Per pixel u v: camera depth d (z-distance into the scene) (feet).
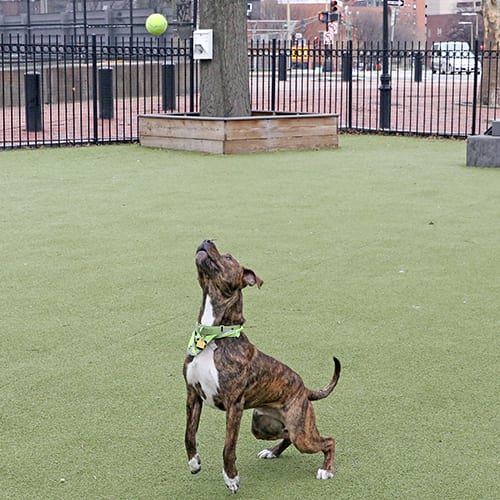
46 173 56.08
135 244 36.88
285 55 96.02
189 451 17.11
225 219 41.81
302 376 22.93
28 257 34.78
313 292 30.37
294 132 67.00
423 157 64.49
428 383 22.65
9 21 157.38
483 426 20.18
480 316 27.99
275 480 17.71
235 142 64.39
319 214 43.19
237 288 16.10
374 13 308.40
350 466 18.29
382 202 46.44
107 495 17.04
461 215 43.42
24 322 27.04
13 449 18.86
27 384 22.38
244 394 16.20
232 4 67.92
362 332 26.40
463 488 17.39
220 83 68.39
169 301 29.22
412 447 19.13
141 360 24.02
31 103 80.79
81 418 20.44
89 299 29.40
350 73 85.66
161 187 50.52
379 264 34.12
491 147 58.90
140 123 69.26
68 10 158.40
